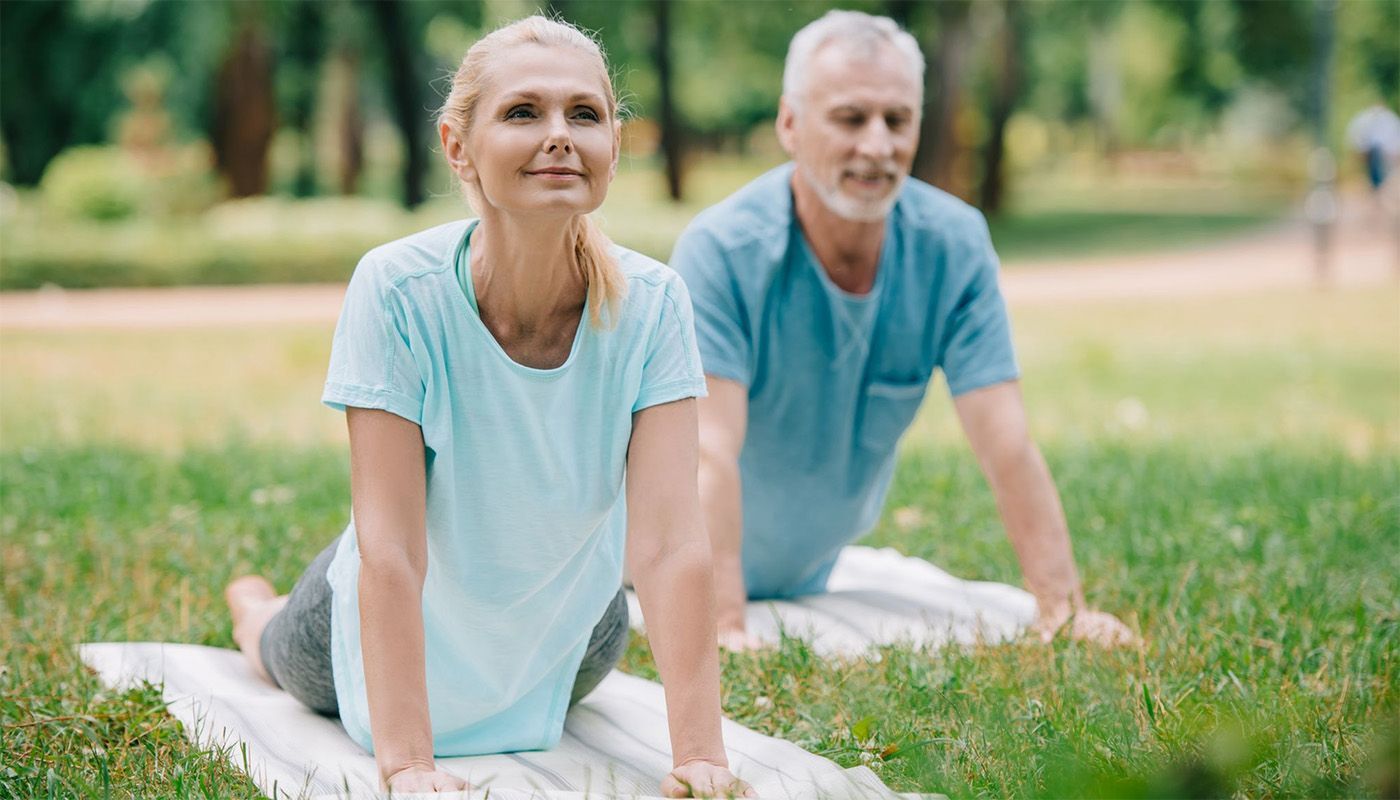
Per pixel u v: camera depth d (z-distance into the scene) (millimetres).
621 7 28359
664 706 3725
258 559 5230
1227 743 1848
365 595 2852
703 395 3064
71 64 26047
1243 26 39625
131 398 10359
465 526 3062
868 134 4367
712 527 4426
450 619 3184
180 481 6746
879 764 3080
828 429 4707
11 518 5996
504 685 3299
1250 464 7035
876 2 28016
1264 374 11477
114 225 21234
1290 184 46156
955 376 4676
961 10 26125
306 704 3588
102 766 2932
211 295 18219
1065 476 6766
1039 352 13109
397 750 2805
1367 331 14266
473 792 2736
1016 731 3193
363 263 2971
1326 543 5301
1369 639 3994
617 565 3303
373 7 25969
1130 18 42750
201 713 3471
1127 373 11695
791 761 3055
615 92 2953
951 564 5535
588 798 2750
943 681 3670
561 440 3002
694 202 33312
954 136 26484
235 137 26719
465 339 2932
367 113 43062
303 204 23188
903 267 4617
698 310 4496
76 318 15758
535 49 2775
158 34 25031
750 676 3875
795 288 4551
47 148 27656
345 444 8227
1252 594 4523
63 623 4348
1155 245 26266
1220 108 54000
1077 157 61281
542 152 2736
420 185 26953
